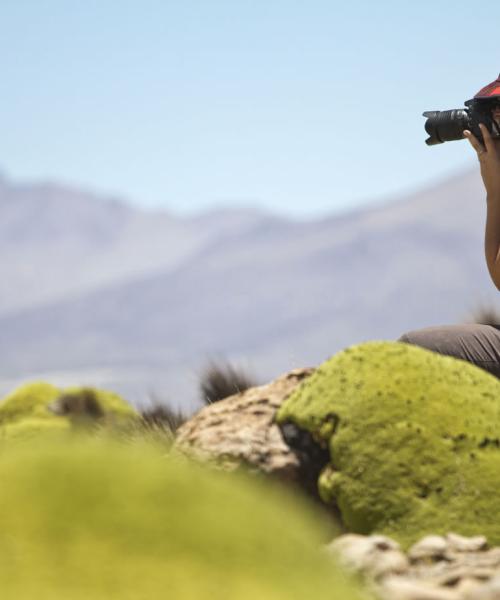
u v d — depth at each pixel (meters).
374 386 10.52
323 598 4.63
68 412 24.59
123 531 4.46
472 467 10.02
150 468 4.77
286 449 10.74
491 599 7.31
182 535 4.54
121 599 4.23
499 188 12.98
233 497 4.85
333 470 10.29
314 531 5.17
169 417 16.81
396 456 10.08
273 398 11.40
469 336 12.72
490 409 10.59
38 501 4.48
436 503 9.86
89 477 4.61
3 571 4.22
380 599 6.82
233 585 4.45
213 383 17.89
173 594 4.32
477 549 9.30
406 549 9.65
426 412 10.32
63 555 4.33
